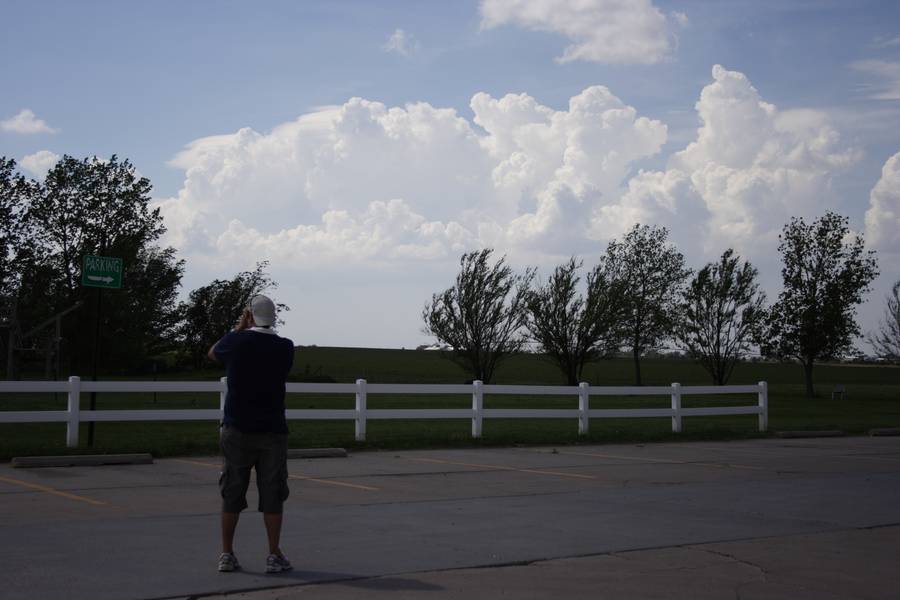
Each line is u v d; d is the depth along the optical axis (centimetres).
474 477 1447
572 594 702
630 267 6138
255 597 676
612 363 10294
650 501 1205
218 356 755
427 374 7669
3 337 6391
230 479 748
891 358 6141
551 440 2130
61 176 6700
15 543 856
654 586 733
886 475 1561
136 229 6919
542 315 5431
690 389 2436
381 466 1589
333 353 10819
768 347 5691
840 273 5528
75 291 6781
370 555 830
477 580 741
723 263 5712
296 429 2353
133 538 888
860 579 774
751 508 1159
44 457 1498
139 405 3481
